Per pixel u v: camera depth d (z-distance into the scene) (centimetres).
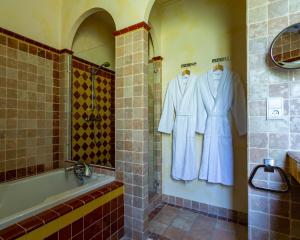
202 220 188
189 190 214
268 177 101
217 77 194
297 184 96
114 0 171
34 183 165
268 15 101
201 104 200
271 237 101
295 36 93
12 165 169
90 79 229
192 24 211
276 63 96
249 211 106
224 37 192
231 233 167
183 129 208
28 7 182
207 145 194
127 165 162
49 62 201
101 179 166
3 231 91
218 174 188
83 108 222
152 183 226
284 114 97
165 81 229
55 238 107
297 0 95
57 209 113
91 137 216
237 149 185
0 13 160
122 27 165
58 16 211
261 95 102
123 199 163
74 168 191
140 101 155
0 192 142
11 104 167
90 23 233
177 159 210
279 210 99
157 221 186
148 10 157
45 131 197
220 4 195
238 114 179
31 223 98
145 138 157
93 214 132
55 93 208
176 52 221
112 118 200
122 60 164
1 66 161
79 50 221
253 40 104
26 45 179
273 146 100
